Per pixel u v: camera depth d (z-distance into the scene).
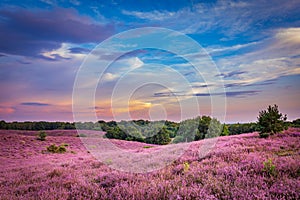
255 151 8.19
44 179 7.35
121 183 5.44
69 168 8.79
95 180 6.43
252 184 4.52
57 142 25.09
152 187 4.84
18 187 6.58
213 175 5.56
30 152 19.20
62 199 4.89
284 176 4.68
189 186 4.83
